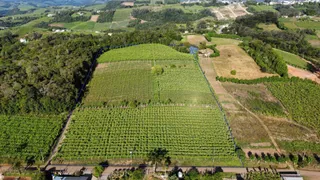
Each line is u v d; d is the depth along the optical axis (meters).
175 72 97.81
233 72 97.50
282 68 96.12
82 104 76.81
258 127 67.31
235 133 64.62
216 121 68.88
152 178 50.94
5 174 52.03
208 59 112.31
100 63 107.00
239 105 77.69
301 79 92.88
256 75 97.69
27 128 65.38
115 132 64.12
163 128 65.62
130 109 73.94
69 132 64.00
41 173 49.59
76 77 85.06
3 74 86.12
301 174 52.84
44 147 59.09
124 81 91.12
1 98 71.88
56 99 71.00
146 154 57.19
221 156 56.97
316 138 63.50
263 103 78.75
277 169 54.06
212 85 89.81
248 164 55.16
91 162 55.50
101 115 70.94
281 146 60.53
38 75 82.56
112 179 50.12
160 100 78.62
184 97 80.81
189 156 56.66
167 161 54.72
